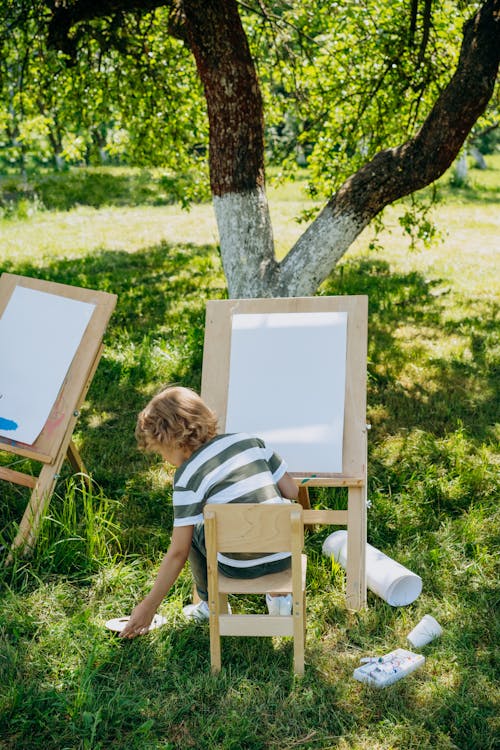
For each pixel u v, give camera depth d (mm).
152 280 10711
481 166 29469
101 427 5812
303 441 3910
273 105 9234
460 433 5500
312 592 3795
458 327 8320
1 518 4527
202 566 3434
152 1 6602
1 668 3195
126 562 4102
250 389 4062
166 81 8781
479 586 3832
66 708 2984
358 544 3760
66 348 4324
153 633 3473
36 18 7984
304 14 8500
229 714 2984
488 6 5418
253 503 3053
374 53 7914
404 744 2846
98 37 7914
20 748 2846
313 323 4133
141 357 7000
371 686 3139
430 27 7582
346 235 5973
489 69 5418
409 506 4598
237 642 3420
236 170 5891
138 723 2973
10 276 4629
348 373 4012
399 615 3641
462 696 3064
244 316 4238
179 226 15844
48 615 3600
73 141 9664
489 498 4719
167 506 4656
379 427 5809
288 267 6023
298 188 21984
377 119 8109
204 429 3254
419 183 5832
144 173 22859
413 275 10906
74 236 14492
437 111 5625
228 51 5562
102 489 4559
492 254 12758
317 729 2934
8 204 17688
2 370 4406
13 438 4242
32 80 9102
